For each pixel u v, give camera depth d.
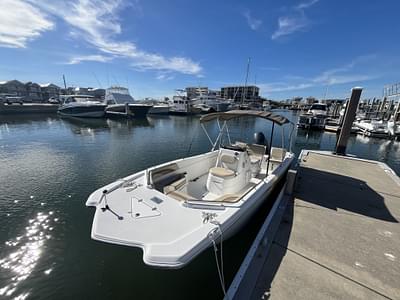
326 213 4.02
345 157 8.43
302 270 2.60
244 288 2.31
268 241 3.13
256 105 53.25
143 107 30.38
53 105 34.22
